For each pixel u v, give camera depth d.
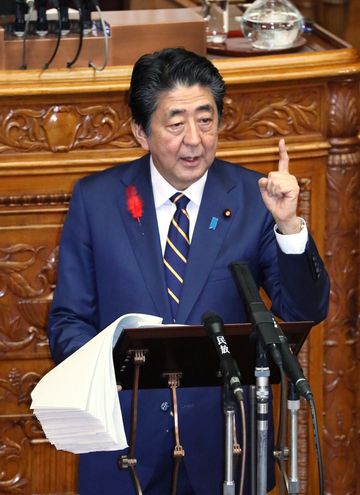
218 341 9.41
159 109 10.84
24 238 15.20
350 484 16.84
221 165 11.95
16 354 15.63
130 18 15.76
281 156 10.82
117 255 11.51
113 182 11.79
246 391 11.46
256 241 11.51
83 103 14.73
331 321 16.23
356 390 16.61
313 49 16.30
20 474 16.06
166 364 10.18
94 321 11.80
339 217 15.86
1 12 15.29
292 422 9.53
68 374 9.80
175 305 11.41
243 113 15.16
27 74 14.53
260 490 9.41
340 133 15.51
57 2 14.95
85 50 15.12
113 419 9.57
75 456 16.09
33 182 14.94
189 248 11.48
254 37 16.20
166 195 11.55
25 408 15.86
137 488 10.31
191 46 15.64
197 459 11.64
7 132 14.71
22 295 15.41
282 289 11.02
